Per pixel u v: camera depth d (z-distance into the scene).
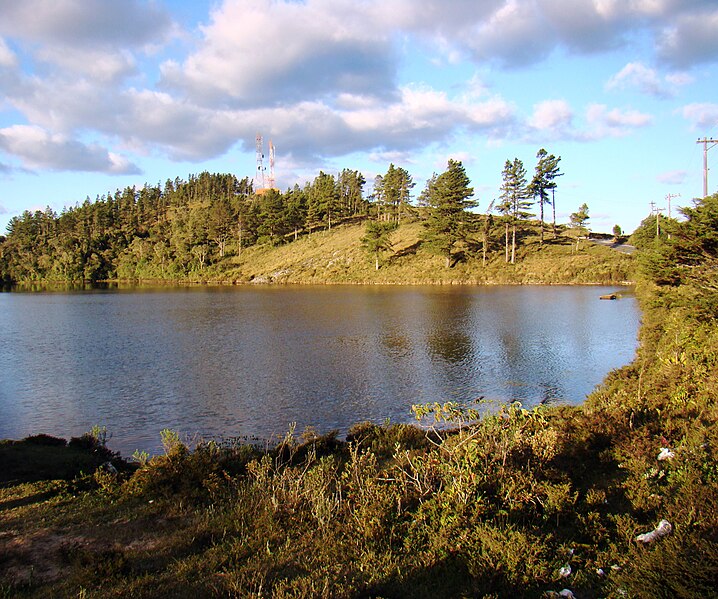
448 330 40.69
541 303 58.81
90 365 29.53
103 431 17.75
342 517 8.41
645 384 16.52
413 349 33.25
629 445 9.85
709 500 6.84
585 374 26.62
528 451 9.37
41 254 155.50
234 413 20.52
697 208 23.69
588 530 7.06
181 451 12.15
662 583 5.30
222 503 9.63
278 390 23.72
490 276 90.44
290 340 37.03
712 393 12.55
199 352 33.00
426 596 5.89
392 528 7.57
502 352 32.25
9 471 12.09
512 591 5.81
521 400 21.94
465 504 7.64
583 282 85.00
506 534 6.78
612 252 97.44
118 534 8.38
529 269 92.00
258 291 88.06
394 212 137.88
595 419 11.99
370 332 40.09
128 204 192.50
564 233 115.62
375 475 9.78
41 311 60.88
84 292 98.50
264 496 9.42
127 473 12.21
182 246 139.12
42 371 28.11
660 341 25.78
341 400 22.12
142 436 18.11
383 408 21.02
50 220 174.62
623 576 5.60
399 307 56.72
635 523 7.05
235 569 6.76
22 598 6.36
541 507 7.82
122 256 152.12
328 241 127.69
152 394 23.33
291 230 146.62
